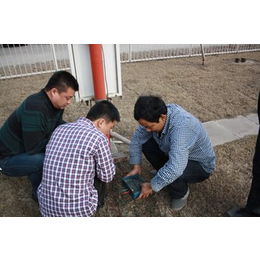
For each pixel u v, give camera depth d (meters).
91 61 2.19
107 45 2.33
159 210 2.07
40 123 1.85
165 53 7.11
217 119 3.46
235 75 5.30
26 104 1.85
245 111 3.68
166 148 1.87
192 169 1.90
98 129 1.65
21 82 5.05
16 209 2.10
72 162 1.51
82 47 2.25
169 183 1.73
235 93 4.34
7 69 5.84
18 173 2.04
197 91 4.45
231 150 2.76
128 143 2.82
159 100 1.59
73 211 1.57
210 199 2.15
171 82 4.92
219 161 2.58
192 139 1.67
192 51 7.27
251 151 2.73
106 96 2.56
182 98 4.14
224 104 3.91
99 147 1.56
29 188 2.33
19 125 1.92
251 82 4.86
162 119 1.63
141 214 2.04
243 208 1.95
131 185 1.95
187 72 5.54
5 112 3.79
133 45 7.53
